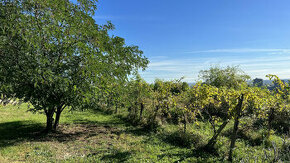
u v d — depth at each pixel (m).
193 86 8.33
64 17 5.17
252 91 6.80
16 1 5.41
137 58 9.30
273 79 5.62
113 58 7.97
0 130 8.91
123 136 9.37
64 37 5.48
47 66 5.95
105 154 6.62
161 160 6.21
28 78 5.90
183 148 7.69
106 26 8.12
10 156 5.73
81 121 12.85
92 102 8.47
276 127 10.27
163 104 10.64
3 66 5.35
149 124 11.45
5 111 13.93
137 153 6.80
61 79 5.83
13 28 4.96
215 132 7.56
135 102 13.42
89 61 5.84
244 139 8.87
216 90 7.71
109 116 15.46
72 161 5.79
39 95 6.99
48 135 8.70
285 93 5.51
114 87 8.92
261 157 5.70
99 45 6.11
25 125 10.42
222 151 7.21
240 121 7.00
